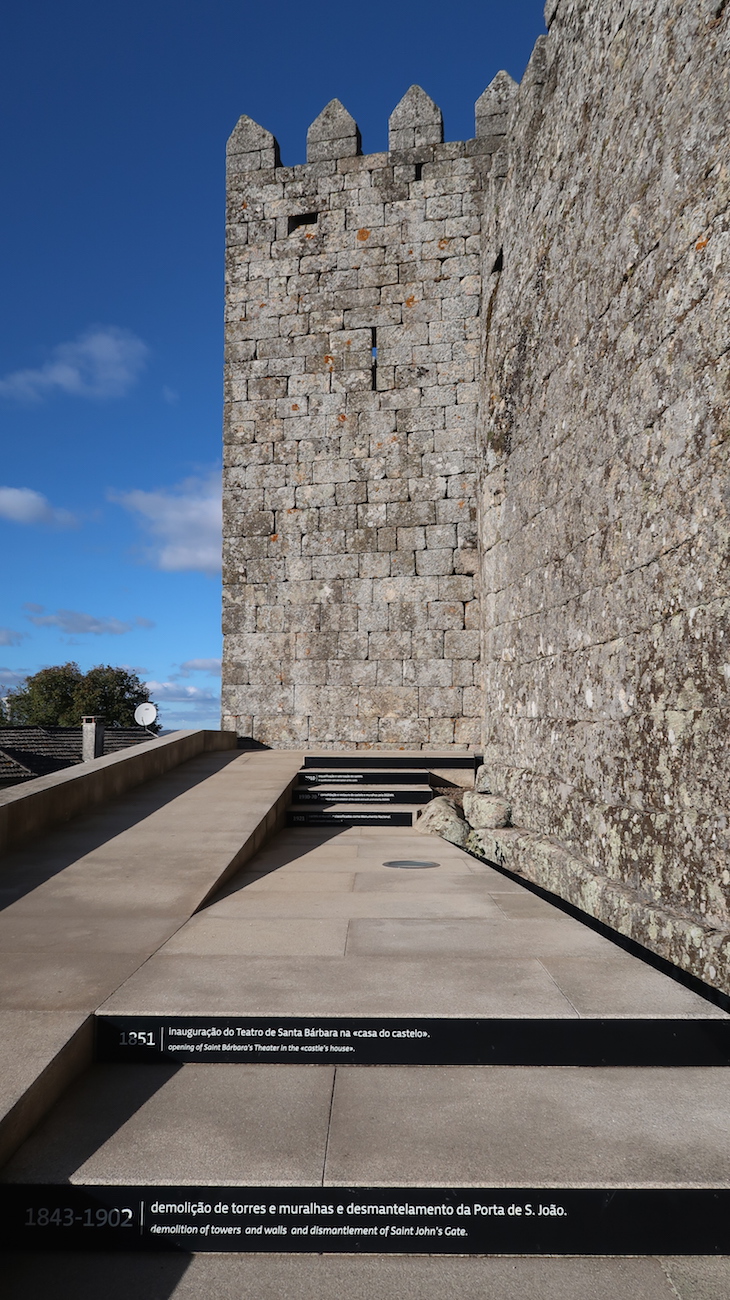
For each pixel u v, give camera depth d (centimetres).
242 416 1309
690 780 427
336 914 497
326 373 1283
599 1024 323
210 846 636
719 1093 296
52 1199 244
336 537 1265
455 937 445
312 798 928
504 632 895
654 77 496
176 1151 258
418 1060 324
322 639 1259
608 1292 222
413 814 880
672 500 456
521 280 840
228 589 1297
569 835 638
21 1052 292
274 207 1320
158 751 947
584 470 622
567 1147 259
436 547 1232
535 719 766
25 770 2228
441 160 1262
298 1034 326
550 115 735
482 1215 239
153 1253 242
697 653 422
